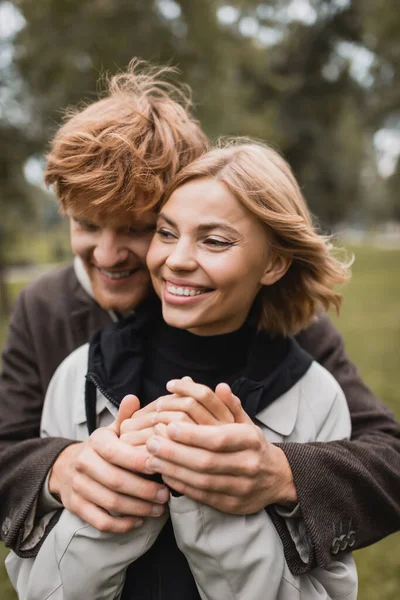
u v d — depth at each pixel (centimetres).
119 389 115
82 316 155
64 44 762
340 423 125
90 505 101
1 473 121
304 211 123
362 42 1238
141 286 129
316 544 103
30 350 155
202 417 98
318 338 151
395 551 285
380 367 622
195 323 109
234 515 101
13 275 2402
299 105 1537
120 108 126
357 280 1950
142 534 103
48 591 106
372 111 1209
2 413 146
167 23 796
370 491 112
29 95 836
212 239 107
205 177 111
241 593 101
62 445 116
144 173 114
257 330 122
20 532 113
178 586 110
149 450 94
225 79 957
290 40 1417
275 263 119
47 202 1823
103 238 122
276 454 105
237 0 1077
